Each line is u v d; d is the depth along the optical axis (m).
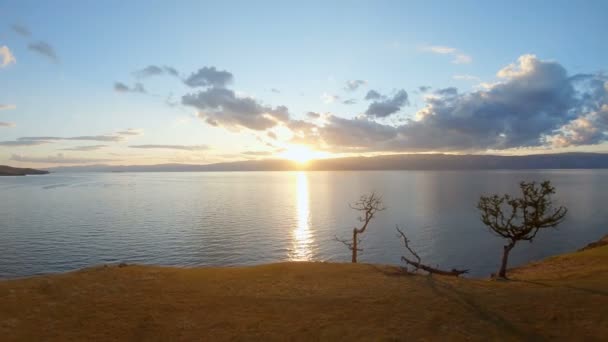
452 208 150.38
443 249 84.56
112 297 19.66
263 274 24.77
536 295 20.00
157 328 16.23
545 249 82.25
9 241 93.25
